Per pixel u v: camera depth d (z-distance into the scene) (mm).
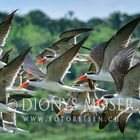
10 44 85125
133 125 57562
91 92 31797
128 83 28469
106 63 30047
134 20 29156
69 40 32656
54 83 30047
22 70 32125
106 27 91000
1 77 28406
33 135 52438
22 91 30453
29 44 85625
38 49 63406
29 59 31609
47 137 52406
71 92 32094
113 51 29469
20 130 31594
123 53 28969
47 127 52531
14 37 87062
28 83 30750
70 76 60531
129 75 28125
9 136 51375
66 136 52969
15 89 29938
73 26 95750
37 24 96438
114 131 54312
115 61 29031
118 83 28906
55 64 29531
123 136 55344
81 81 31062
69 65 29391
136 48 29141
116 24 92500
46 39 88688
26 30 91938
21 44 85438
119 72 28922
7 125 31359
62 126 53469
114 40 29234
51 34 92750
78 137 52906
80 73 60594
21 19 95000
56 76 29906
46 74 30000
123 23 92938
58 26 96438
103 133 54000
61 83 30031
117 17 93125
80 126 53469
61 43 32594
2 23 30719
